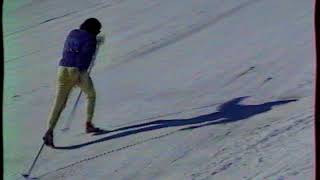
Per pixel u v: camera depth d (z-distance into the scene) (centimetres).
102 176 914
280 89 1197
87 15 2261
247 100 1167
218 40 1684
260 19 1830
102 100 1302
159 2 2236
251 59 1457
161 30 1886
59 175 941
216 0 2141
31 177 945
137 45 1752
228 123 1048
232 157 890
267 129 977
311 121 966
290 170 801
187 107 1185
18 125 1207
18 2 2581
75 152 1023
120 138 1058
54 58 1781
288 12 1839
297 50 1452
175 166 901
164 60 1574
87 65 1049
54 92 1446
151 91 1328
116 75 1495
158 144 1002
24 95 1436
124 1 2345
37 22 2277
